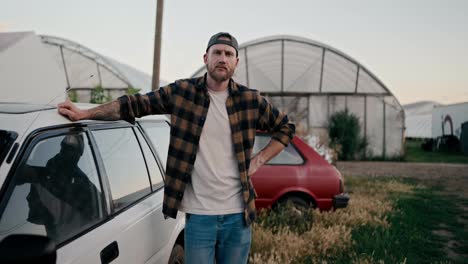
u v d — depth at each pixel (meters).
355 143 16.02
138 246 2.18
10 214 1.50
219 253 2.41
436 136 23.94
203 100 2.22
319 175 5.26
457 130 20.88
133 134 2.69
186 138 2.20
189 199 2.24
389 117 16.27
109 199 2.08
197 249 2.23
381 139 16.27
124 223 2.08
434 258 4.43
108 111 2.10
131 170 2.47
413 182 9.97
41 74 11.62
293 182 5.21
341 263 4.10
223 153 2.25
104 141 2.26
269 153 2.56
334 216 5.36
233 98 2.29
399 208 6.76
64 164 1.86
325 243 4.47
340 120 16.16
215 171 2.22
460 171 12.46
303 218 5.06
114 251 1.90
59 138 1.87
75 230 1.74
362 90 16.45
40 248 1.25
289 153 5.42
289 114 16.75
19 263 1.22
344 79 16.50
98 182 2.04
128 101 2.17
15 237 1.28
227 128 2.25
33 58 11.34
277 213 5.18
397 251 4.49
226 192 2.25
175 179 2.21
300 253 4.26
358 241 4.78
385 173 11.82
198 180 2.23
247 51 16.67
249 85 17.22
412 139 33.84
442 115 23.00
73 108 2.00
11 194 1.53
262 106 2.40
